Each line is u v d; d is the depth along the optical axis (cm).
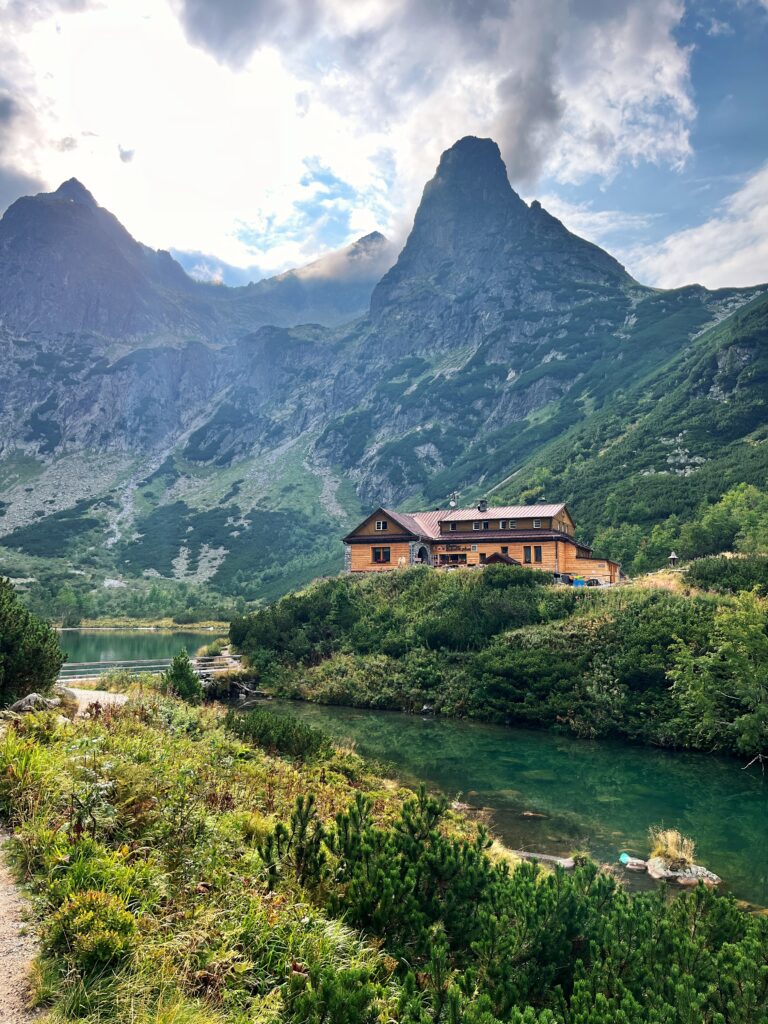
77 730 1241
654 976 623
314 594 5172
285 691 4194
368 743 2933
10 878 679
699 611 3494
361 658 4294
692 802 2152
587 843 1736
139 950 540
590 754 2834
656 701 3169
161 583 17188
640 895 814
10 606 1889
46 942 542
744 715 2722
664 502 9344
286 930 640
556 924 682
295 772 1625
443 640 4197
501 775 2452
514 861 1441
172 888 685
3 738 1033
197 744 1596
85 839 706
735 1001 576
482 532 5969
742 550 6506
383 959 654
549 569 5625
